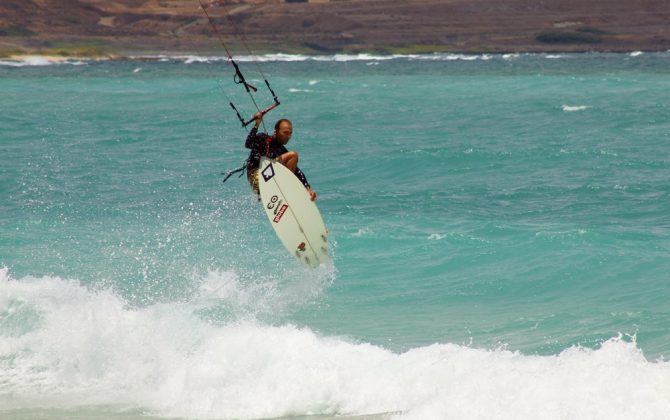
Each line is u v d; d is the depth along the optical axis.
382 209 77.25
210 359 36.84
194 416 32.97
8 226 68.75
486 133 138.12
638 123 144.50
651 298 46.16
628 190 83.81
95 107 194.25
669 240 60.09
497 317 44.66
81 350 38.66
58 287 45.50
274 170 41.84
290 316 45.69
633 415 28.58
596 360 32.69
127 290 50.81
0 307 43.16
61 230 67.69
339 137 136.00
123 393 35.44
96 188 88.75
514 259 55.72
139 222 71.06
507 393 30.95
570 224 68.44
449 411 30.45
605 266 52.81
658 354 37.41
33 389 36.03
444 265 55.31
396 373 33.66
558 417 29.05
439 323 43.91
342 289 50.75
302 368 34.59
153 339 39.06
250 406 33.12
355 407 32.41
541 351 38.81
